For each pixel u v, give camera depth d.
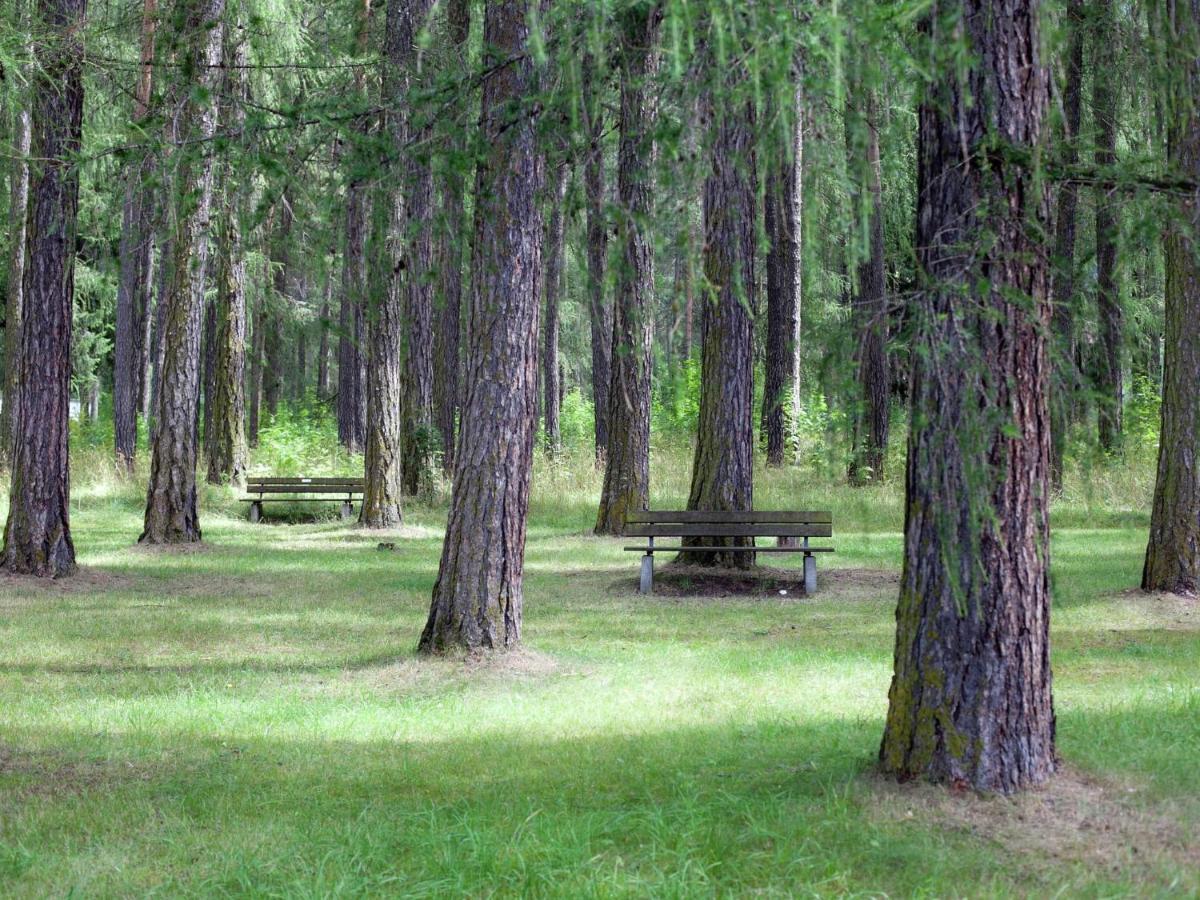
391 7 14.20
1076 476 19.81
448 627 8.58
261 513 20.67
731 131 4.41
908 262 4.97
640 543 16.73
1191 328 10.67
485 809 5.10
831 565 14.41
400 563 14.94
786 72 3.70
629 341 4.88
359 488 20.69
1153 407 21.56
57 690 7.85
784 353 25.20
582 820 4.80
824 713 6.88
